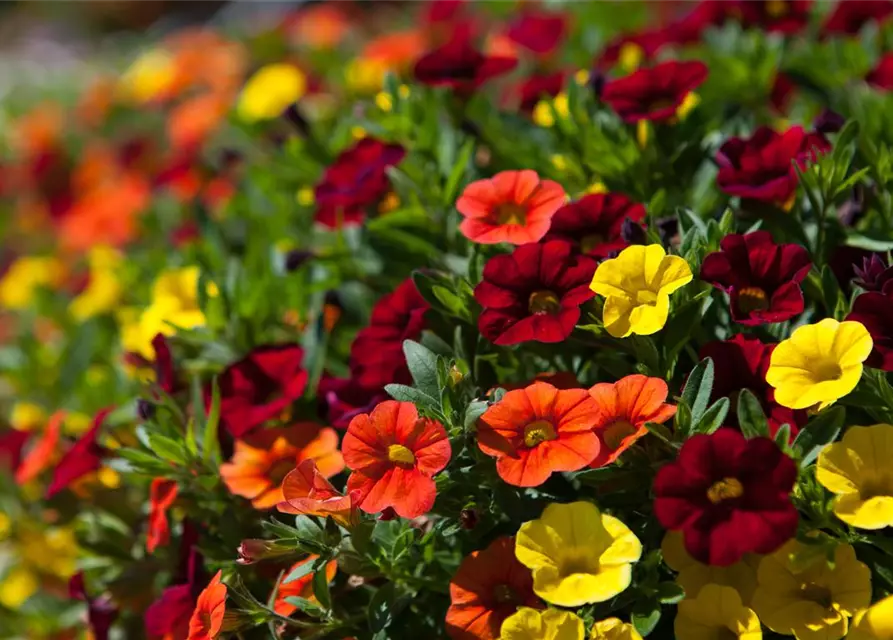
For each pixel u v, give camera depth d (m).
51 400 0.83
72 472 0.68
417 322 0.64
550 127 0.72
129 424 0.71
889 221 0.66
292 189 0.79
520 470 0.58
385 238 0.70
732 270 0.60
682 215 0.64
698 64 0.67
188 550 0.65
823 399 0.58
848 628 0.58
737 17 0.79
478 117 0.79
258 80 0.94
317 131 0.81
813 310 0.62
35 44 3.34
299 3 2.46
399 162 0.71
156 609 0.63
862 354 0.58
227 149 0.98
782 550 0.58
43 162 1.33
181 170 0.98
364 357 0.65
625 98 0.68
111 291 0.82
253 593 0.64
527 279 0.61
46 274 1.07
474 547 0.62
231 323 0.70
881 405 0.60
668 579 0.60
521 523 0.60
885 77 0.72
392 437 0.59
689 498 0.57
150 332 0.72
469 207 0.63
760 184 0.65
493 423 0.59
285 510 0.59
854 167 0.66
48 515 0.74
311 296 0.73
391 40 0.99
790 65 0.77
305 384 0.66
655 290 0.60
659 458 0.60
